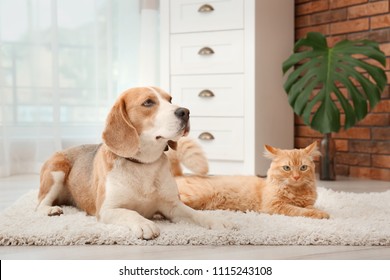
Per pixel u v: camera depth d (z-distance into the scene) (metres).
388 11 3.49
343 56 3.41
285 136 3.95
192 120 3.82
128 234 1.72
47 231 1.75
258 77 3.64
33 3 3.87
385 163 3.54
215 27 3.71
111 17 4.14
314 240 1.72
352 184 3.35
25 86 3.88
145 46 4.21
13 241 1.71
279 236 1.72
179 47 3.84
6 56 3.82
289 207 2.10
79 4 4.07
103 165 1.96
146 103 1.90
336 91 3.35
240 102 3.66
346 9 3.77
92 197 2.07
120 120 1.92
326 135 3.54
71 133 4.09
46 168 2.26
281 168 2.13
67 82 4.07
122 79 4.22
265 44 3.70
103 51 4.14
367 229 1.81
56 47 3.89
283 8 3.88
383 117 3.55
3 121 3.73
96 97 4.14
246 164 3.66
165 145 1.99
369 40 3.39
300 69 3.49
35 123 3.88
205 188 2.25
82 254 1.60
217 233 1.74
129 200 1.91
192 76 3.81
